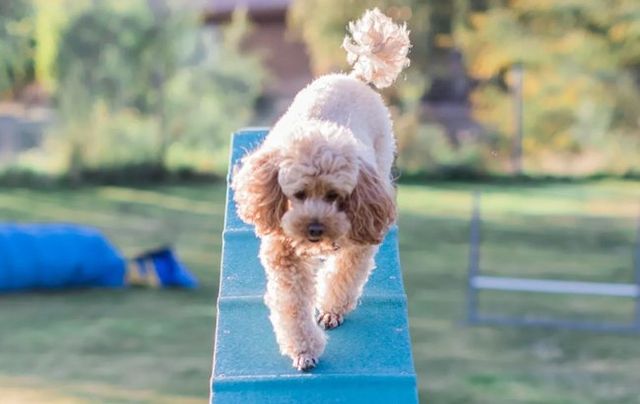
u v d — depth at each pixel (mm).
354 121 4504
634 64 25703
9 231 14641
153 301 13539
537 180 25250
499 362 10719
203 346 11109
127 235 18328
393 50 4965
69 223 19438
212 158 26078
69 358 10617
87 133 24625
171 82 25891
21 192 23109
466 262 16078
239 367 4246
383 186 4027
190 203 22109
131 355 10742
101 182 24625
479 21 26094
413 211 20812
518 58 25938
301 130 3951
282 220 3947
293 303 4184
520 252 16891
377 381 4105
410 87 26016
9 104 27250
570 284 12070
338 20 26188
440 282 14688
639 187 23922
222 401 4066
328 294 4469
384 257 4996
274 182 3980
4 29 24828
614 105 25562
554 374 10266
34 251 14422
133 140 25141
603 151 25641
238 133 5977
